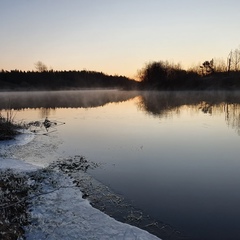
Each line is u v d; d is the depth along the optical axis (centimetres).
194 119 2472
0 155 1401
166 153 1360
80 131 2069
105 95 7606
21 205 780
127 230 674
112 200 855
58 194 877
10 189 872
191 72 7494
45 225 690
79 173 1096
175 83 7194
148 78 8144
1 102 5194
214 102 4050
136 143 1586
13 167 1130
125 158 1295
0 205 747
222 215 759
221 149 1416
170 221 732
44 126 2345
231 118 2484
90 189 936
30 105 4669
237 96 5019
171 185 965
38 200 822
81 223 704
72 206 800
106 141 1670
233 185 955
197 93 5959
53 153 1440
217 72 7500
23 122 2552
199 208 799
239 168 1123
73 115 3130
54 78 12569
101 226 692
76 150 1480
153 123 2314
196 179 1015
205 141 1600
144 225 715
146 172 1098
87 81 14425
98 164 1211
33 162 1280
